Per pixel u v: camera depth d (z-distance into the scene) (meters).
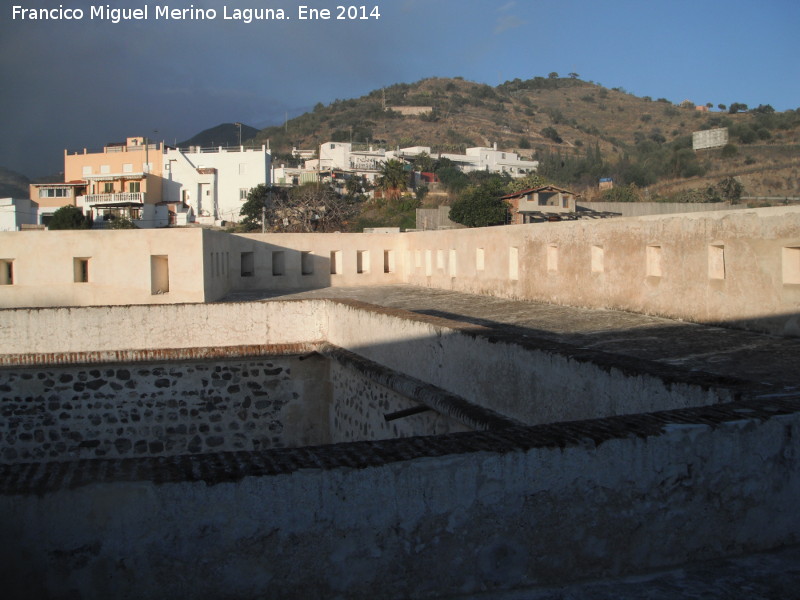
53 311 13.34
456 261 20.41
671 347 8.92
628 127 137.38
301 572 4.09
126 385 13.54
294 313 14.31
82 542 3.85
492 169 100.12
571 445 4.46
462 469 4.29
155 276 17.66
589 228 14.02
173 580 3.94
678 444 4.66
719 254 10.89
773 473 4.90
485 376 8.65
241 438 14.04
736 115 116.19
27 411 13.27
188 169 72.31
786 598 4.22
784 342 9.07
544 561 4.44
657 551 4.64
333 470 4.11
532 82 176.62
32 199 70.12
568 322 12.05
